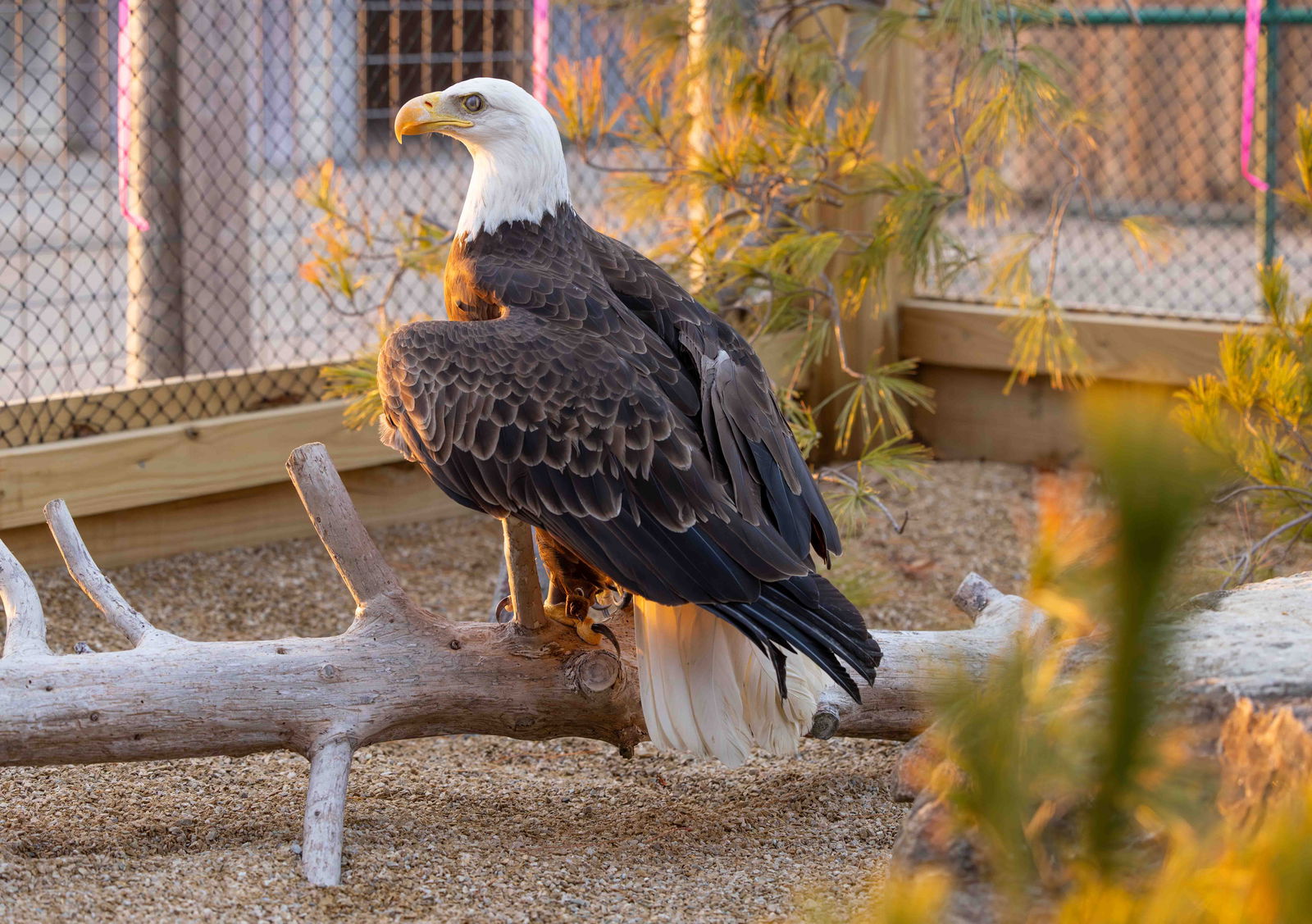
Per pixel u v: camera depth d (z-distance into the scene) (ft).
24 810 9.96
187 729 9.11
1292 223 24.14
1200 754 6.50
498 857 9.11
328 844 8.68
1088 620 3.83
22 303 18.53
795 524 8.84
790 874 8.94
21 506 14.90
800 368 14.26
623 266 10.18
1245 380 11.19
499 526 18.30
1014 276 14.90
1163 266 23.90
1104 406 3.49
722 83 15.29
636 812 10.19
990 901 6.26
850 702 10.09
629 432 8.64
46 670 9.04
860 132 14.37
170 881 8.46
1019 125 13.53
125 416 16.22
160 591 15.37
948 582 16.53
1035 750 4.25
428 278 20.90
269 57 21.68
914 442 21.31
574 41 20.85
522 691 9.58
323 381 17.71
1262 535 14.30
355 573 9.59
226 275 18.70
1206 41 36.60
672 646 8.70
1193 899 4.59
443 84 25.23
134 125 17.95
